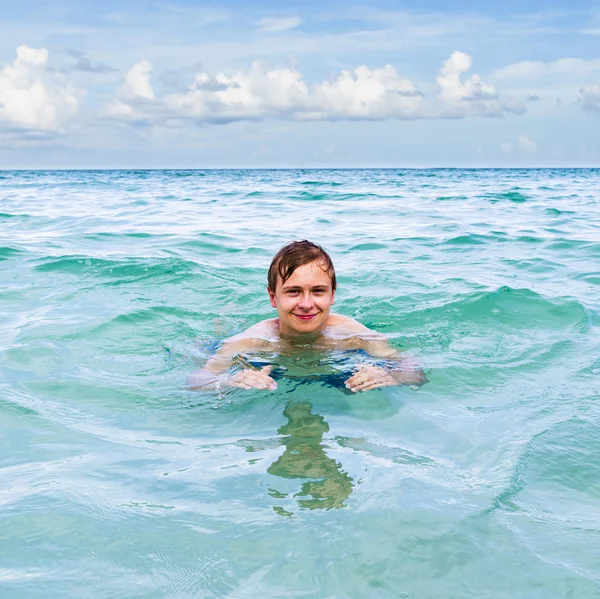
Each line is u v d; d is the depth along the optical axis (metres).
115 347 4.32
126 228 11.19
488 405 3.18
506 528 2.01
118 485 2.32
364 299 5.74
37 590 1.73
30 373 3.71
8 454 2.62
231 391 3.40
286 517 2.07
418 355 4.07
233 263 7.51
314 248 4.07
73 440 2.77
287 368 3.77
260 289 6.17
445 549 1.89
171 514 2.10
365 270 7.11
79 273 6.80
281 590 1.72
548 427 2.87
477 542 1.93
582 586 1.73
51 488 2.30
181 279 6.52
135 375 3.72
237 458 2.55
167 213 14.45
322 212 14.55
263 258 7.91
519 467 2.45
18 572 1.81
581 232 10.57
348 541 1.92
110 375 3.72
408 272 6.98
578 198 20.36
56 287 6.18
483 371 3.73
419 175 58.00
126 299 5.72
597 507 2.17
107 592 1.72
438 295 5.79
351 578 1.76
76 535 1.99
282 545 1.91
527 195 22.03
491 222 12.29
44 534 2.00
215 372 3.73
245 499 2.19
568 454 2.58
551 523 2.05
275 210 15.23
